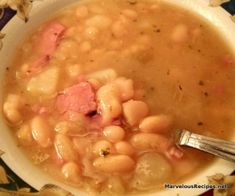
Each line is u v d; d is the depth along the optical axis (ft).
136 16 0.56
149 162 0.42
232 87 0.49
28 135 0.44
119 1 0.59
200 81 0.49
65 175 0.42
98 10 0.57
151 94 0.48
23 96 0.48
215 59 0.51
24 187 0.40
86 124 0.45
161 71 0.50
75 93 0.47
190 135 0.43
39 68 0.50
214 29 0.55
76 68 0.50
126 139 0.44
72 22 0.56
